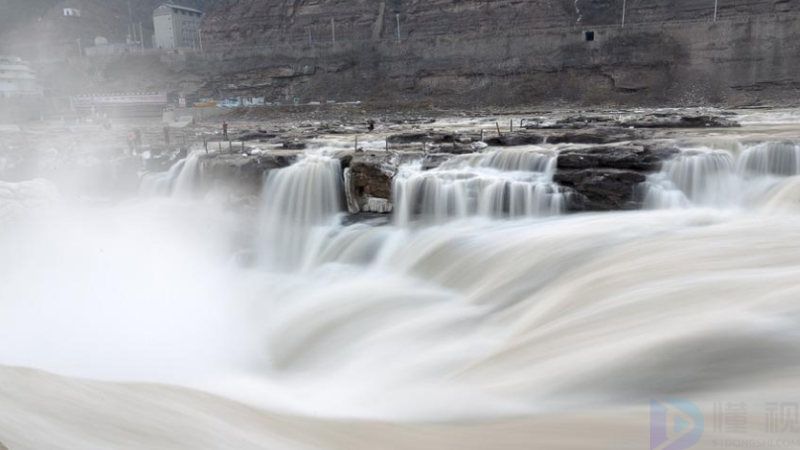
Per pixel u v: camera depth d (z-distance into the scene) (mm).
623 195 15602
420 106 67688
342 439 6273
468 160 18906
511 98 68312
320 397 8508
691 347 7086
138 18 153375
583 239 12922
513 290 11938
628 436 5695
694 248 11070
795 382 6113
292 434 6352
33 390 5953
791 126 24031
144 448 5125
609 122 28641
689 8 71438
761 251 10367
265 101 80375
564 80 68000
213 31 100938
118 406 6109
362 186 18422
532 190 16141
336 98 77250
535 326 9625
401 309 12383
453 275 13805
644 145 17406
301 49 83688
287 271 17406
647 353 7230
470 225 16141
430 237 15703
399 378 8922
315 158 19703
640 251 11516
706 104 58719
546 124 31016
